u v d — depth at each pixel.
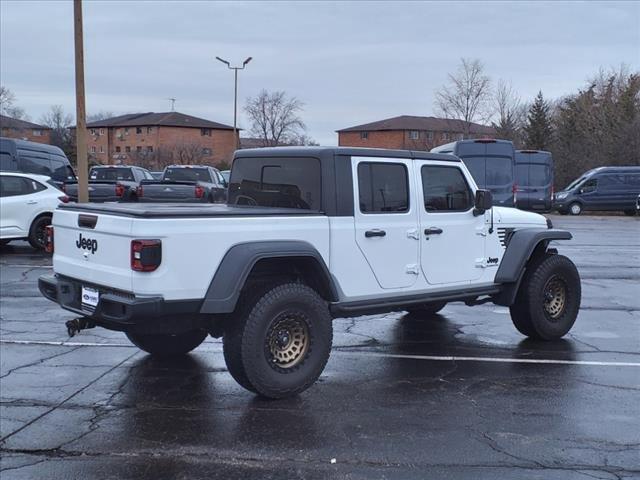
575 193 34.09
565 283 7.80
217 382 6.19
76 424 5.15
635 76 52.69
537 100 60.69
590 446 4.75
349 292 6.13
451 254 6.88
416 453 4.62
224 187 21.20
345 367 6.72
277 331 5.61
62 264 6.04
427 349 7.45
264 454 4.60
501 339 7.91
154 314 5.05
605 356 7.15
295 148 6.31
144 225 5.02
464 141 21.69
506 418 5.29
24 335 7.91
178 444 4.77
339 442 4.80
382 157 6.33
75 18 16.19
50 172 21.25
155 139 79.12
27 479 4.23
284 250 5.53
